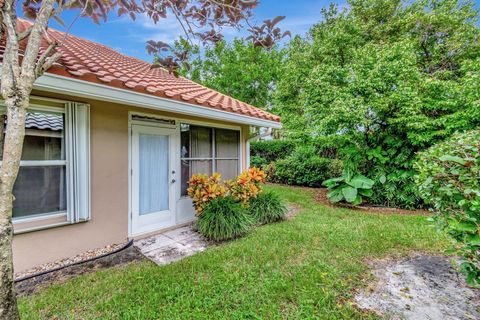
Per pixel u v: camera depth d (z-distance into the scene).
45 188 3.09
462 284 2.58
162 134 4.49
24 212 2.93
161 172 4.50
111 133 3.72
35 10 2.08
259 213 4.84
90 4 2.00
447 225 2.21
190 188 4.53
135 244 3.85
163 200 4.54
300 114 11.91
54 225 3.12
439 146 2.44
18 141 1.32
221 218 3.95
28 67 1.37
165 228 4.54
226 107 4.53
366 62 6.54
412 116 5.66
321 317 2.06
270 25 2.16
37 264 3.02
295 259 3.12
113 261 3.20
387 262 3.06
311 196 7.83
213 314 2.08
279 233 4.11
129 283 2.58
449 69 9.02
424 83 5.98
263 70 14.59
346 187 6.46
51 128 3.13
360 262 3.03
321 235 3.98
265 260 3.07
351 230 4.23
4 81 1.31
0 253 1.26
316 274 2.71
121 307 2.18
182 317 2.04
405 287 2.52
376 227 4.40
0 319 1.25
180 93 3.96
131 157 4.01
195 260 3.11
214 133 5.53
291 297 2.30
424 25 9.23
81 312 2.14
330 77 7.61
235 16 2.22
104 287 2.51
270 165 11.26
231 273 2.76
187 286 2.50
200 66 14.43
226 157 5.85
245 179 5.06
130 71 4.41
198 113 4.08
